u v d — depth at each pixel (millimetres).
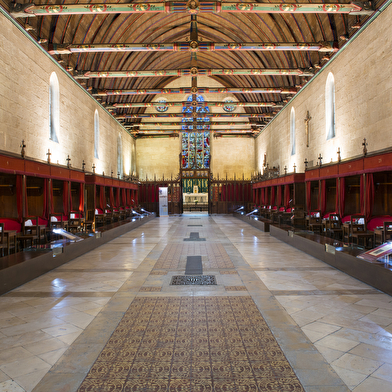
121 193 23766
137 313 4969
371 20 10719
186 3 10680
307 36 15031
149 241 13156
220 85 31422
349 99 12523
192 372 3264
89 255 10094
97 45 12680
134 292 6105
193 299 5664
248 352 3686
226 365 3398
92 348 3809
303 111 18000
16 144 10602
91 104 18703
